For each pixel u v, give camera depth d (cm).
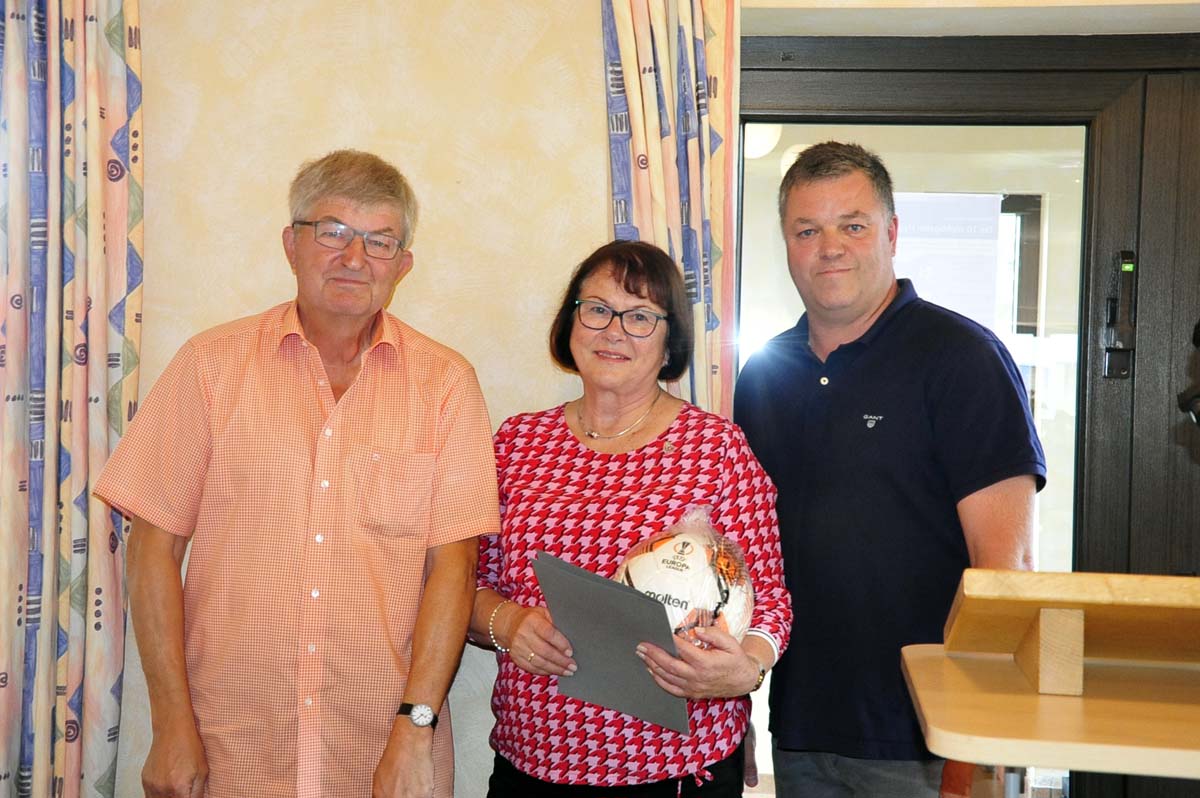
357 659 157
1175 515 215
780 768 182
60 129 195
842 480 172
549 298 205
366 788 159
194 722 155
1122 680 112
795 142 226
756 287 228
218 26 205
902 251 225
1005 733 93
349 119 205
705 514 152
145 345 207
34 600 194
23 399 194
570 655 145
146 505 157
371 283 157
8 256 192
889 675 168
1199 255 213
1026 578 102
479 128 204
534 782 156
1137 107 216
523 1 204
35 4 194
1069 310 221
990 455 162
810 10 205
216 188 206
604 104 203
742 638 142
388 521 160
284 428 158
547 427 173
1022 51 218
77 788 195
